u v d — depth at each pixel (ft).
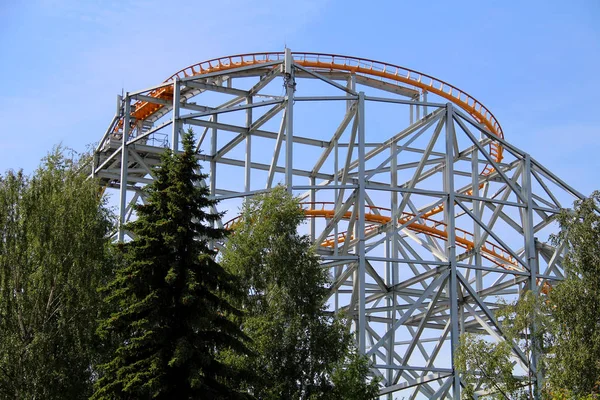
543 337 138.62
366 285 199.31
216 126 177.17
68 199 132.05
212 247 156.25
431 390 196.95
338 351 128.98
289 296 130.21
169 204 105.70
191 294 102.78
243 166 191.72
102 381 103.71
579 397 127.85
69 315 124.06
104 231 137.08
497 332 179.11
